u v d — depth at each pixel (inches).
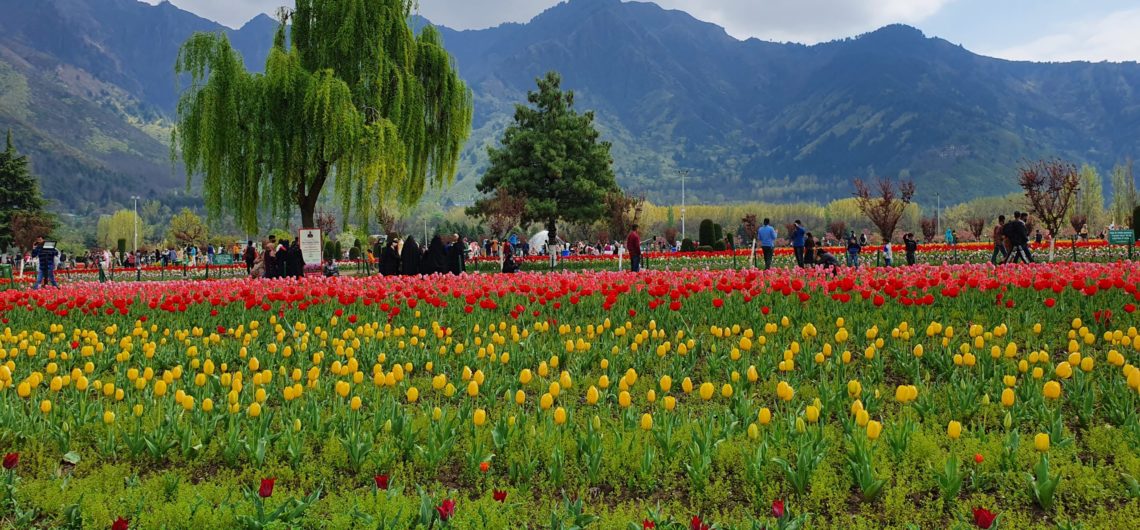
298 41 1051.3
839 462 208.2
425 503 170.2
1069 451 208.7
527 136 1940.2
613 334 389.7
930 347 334.0
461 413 241.0
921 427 229.3
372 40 1039.0
